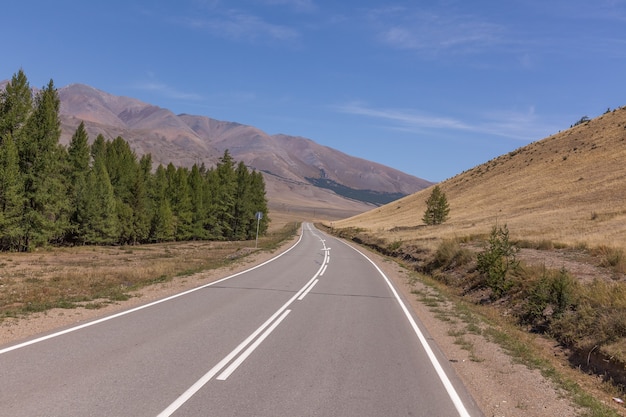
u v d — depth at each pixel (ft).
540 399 20.08
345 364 23.02
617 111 322.55
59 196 127.95
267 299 43.16
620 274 51.98
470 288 60.59
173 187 209.56
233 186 240.94
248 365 21.85
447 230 167.94
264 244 148.97
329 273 70.03
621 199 161.79
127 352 22.91
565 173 245.86
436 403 18.12
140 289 46.98
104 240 160.04
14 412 14.85
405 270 81.51
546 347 34.83
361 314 37.99
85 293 46.26
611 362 28.09
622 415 20.38
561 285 40.57
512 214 194.39
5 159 108.06
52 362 20.54
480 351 28.04
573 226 121.29
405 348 27.17
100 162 177.78
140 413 15.35
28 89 119.44
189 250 135.95
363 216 453.99
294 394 18.19
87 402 16.05
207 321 31.86
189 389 18.02
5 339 24.45
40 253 113.50
